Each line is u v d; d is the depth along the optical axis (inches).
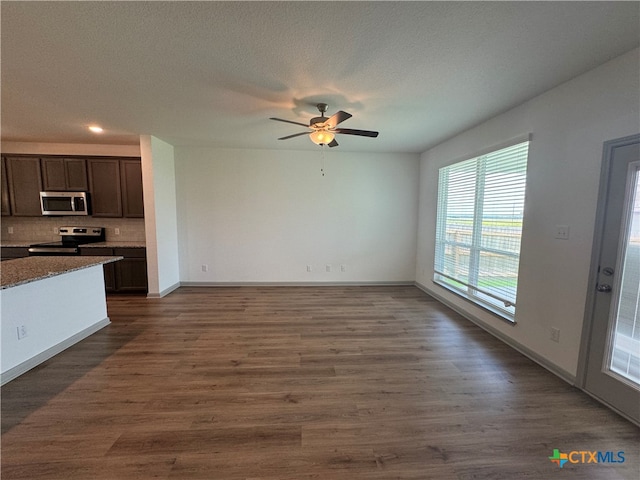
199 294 188.4
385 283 218.4
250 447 65.9
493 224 130.1
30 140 176.2
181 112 123.5
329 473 59.8
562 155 94.0
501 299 122.3
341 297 185.5
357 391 87.4
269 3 59.2
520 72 86.9
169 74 89.9
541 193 102.5
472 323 142.6
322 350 113.6
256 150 201.3
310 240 211.0
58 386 88.0
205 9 61.1
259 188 204.1
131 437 68.1
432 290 190.4
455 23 64.8
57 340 109.1
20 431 69.3
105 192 183.5
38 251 172.6
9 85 97.5
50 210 177.9
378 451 65.4
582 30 66.6
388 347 116.6
